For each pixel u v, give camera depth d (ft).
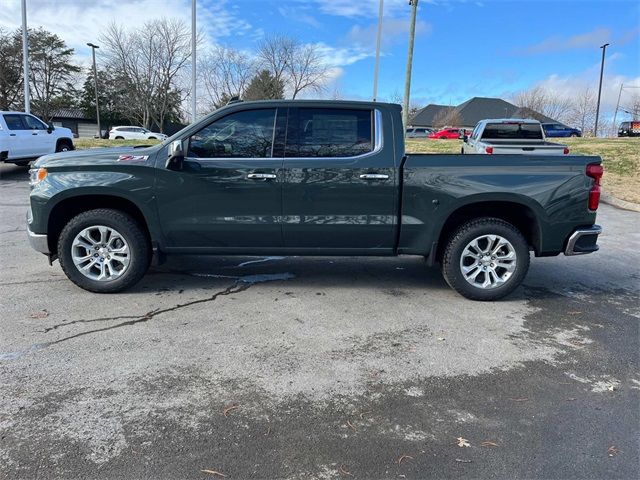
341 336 13.32
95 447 8.60
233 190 15.51
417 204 15.60
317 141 15.62
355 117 15.69
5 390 10.27
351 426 9.37
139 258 15.94
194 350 12.26
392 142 15.58
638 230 29.30
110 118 196.75
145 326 13.62
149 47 146.10
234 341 12.84
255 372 11.28
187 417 9.52
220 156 15.64
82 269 15.94
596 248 16.08
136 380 10.80
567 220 15.71
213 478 7.94
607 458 8.59
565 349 12.83
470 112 243.81
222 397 10.24
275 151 15.61
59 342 12.50
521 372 11.57
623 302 16.48
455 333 13.67
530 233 16.42
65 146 53.11
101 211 15.71
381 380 11.06
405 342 13.03
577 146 65.05
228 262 20.35
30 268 18.69
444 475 8.11
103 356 11.83
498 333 13.75
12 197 36.55
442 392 10.62
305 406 9.98
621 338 13.57
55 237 16.34
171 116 162.20
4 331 13.08
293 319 14.39
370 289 17.29
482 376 11.34
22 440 8.73
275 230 15.75
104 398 10.09
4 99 161.68
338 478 8.00
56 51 169.27
